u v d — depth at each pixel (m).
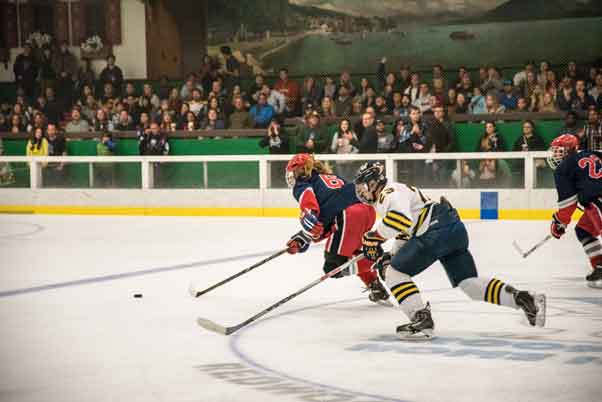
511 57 38.69
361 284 14.95
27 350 10.20
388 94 32.47
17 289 15.01
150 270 17.25
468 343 10.17
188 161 31.06
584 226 14.37
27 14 43.06
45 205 32.97
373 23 40.25
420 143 28.81
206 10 42.44
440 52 39.59
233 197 30.62
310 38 41.19
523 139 28.42
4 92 41.28
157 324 11.78
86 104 38.81
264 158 30.11
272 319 12.00
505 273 16.00
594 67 34.19
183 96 36.53
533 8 38.19
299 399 7.91
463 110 31.14
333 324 11.55
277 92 33.69
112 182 32.09
